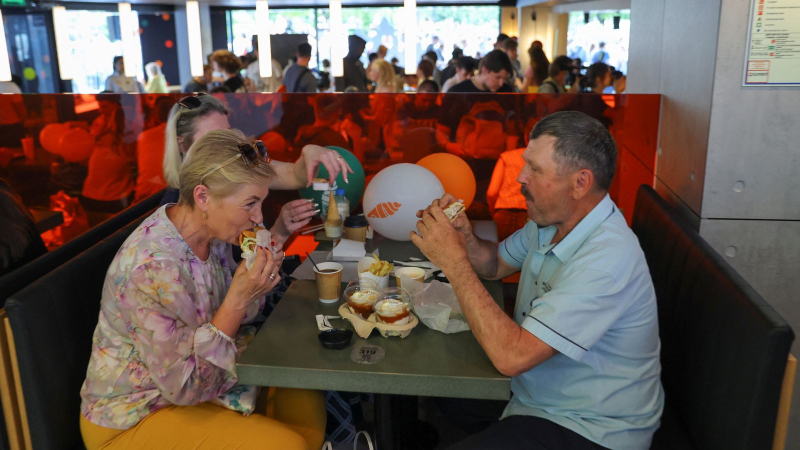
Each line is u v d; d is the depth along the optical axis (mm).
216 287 1571
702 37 1950
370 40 10477
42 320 1426
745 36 1805
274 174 1457
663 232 1939
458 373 1300
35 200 2811
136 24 9352
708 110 1895
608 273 1337
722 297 1410
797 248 1944
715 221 1957
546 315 1308
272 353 1382
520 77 6766
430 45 10211
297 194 2680
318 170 2457
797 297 1983
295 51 7707
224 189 1391
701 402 1475
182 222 1470
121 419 1419
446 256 1408
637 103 2475
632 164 2562
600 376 1414
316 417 1646
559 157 1404
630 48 2918
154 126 2766
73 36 9609
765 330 1198
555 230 1614
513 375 1301
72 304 1545
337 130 2729
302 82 6125
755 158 1890
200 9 10195
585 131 1400
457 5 9945
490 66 4156
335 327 1504
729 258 1982
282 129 2742
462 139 2688
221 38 10531
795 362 1240
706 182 1930
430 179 2143
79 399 1564
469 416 1827
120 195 2834
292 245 2623
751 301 1297
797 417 2023
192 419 1439
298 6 9922
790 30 1782
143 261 1366
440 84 7066
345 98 2688
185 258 1445
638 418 1431
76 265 1595
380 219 2115
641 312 1405
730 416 1311
